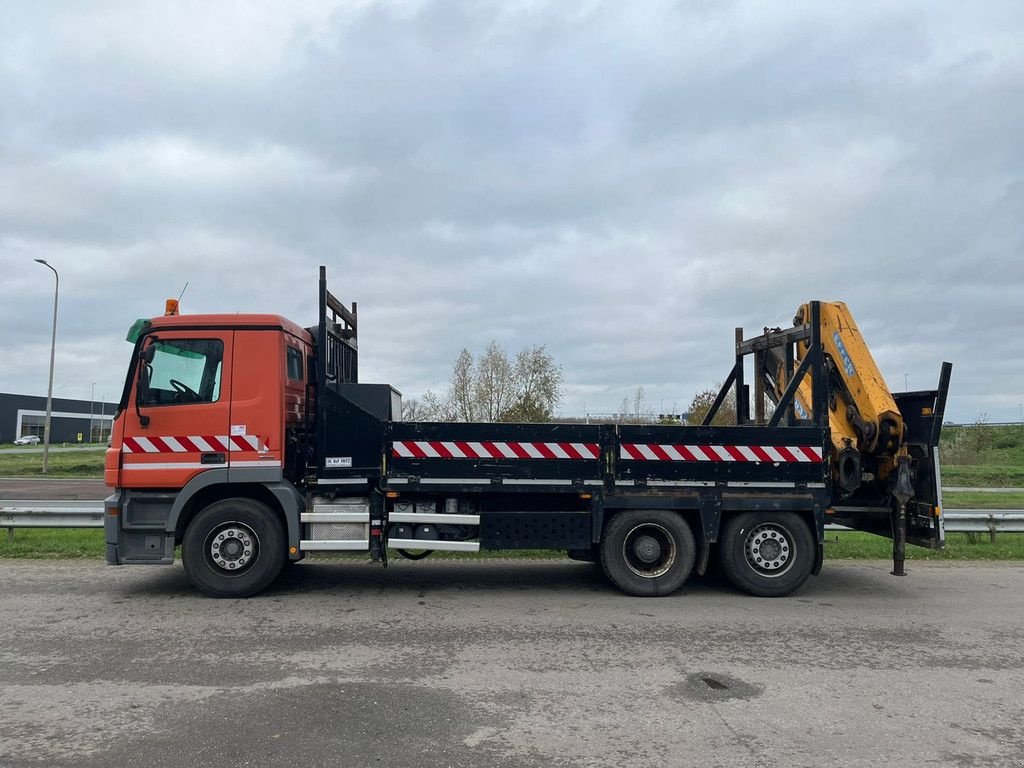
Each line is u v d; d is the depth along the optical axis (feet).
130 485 25.52
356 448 26.76
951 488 80.59
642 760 13.24
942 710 15.78
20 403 280.31
